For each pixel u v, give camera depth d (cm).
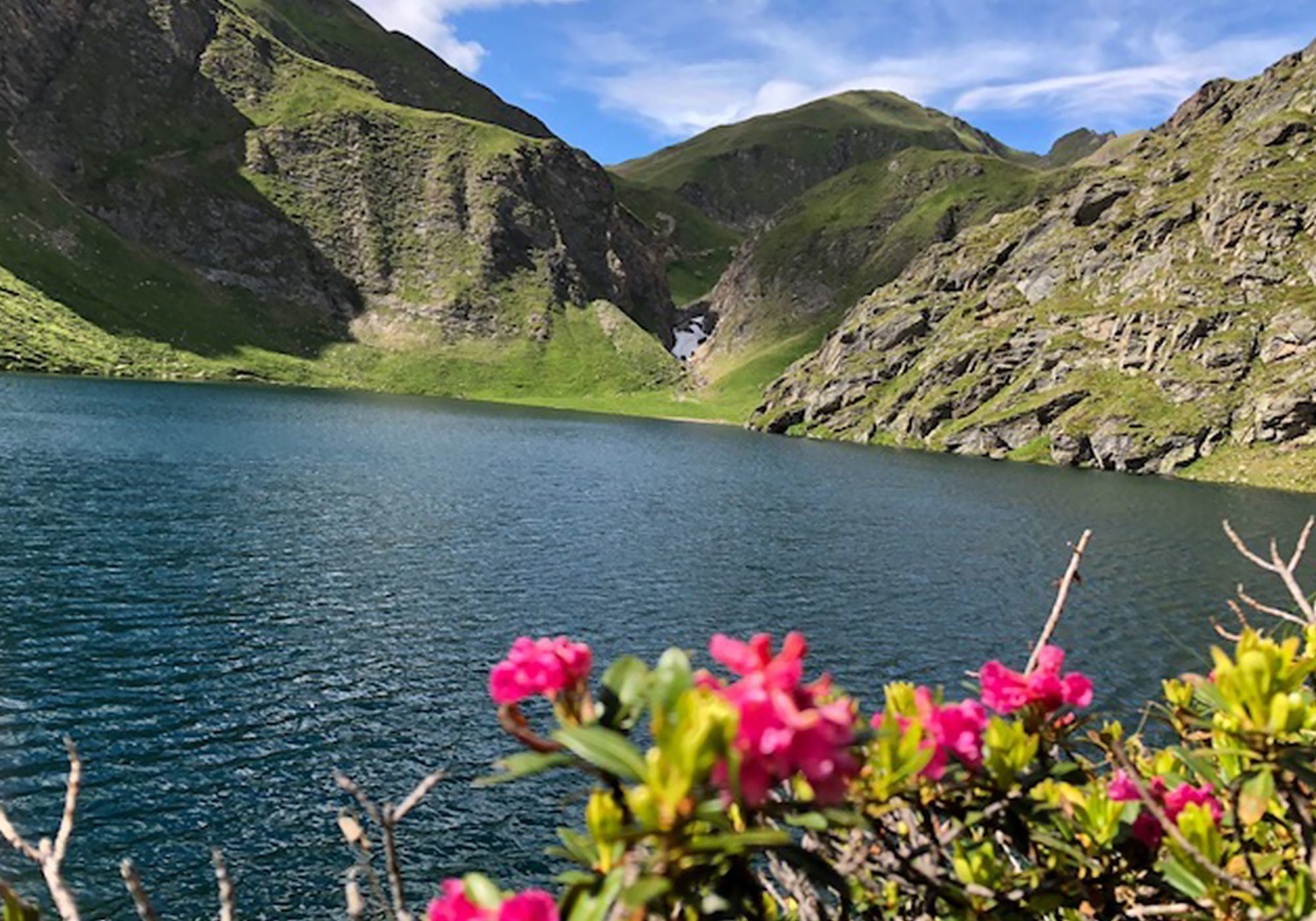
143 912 269
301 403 16888
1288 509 9750
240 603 4122
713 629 4334
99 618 3731
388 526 6216
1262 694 329
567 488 8875
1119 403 15000
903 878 346
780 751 192
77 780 331
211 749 2639
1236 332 14962
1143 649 4300
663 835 210
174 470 7750
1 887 286
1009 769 341
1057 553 6644
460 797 2466
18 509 5666
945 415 17762
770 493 9475
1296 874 379
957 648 4253
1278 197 16338
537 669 267
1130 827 363
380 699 3116
